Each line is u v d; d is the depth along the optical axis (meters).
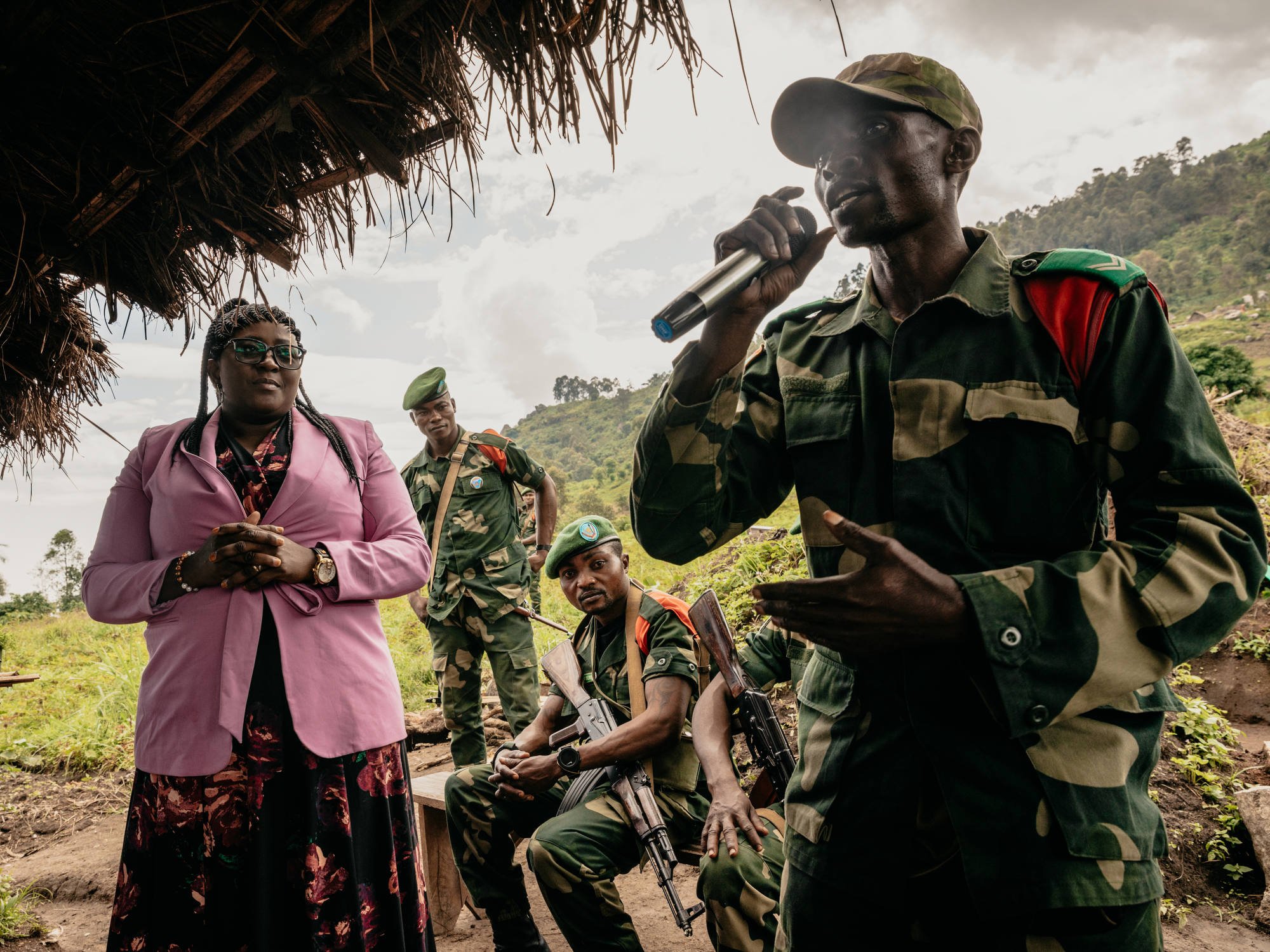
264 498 2.34
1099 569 1.10
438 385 4.68
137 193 2.11
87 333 2.81
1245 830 3.33
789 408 1.45
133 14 1.71
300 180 2.18
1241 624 4.84
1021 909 1.12
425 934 2.31
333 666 2.20
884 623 1.06
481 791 2.94
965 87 1.36
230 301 2.39
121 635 13.04
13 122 1.92
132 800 2.16
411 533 2.53
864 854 1.26
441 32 1.70
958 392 1.25
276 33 1.73
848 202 1.29
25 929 3.54
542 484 5.00
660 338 1.22
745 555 6.09
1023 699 1.06
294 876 2.08
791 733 4.02
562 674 2.96
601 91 1.56
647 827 2.53
